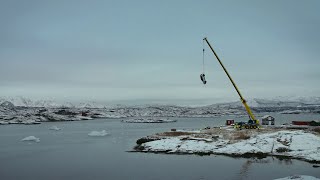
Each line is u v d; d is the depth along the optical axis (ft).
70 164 207.51
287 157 198.18
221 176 160.15
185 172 171.12
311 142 217.56
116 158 221.66
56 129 594.24
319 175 156.35
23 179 169.78
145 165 192.54
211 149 227.40
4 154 257.34
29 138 367.45
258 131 279.49
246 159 198.59
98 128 618.44
